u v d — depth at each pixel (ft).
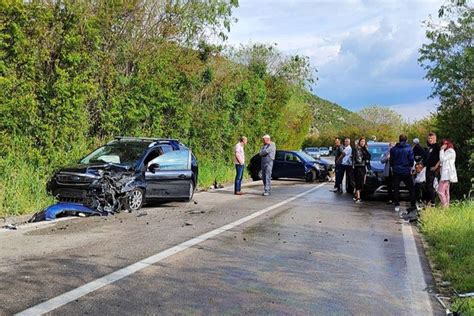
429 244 30.32
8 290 19.02
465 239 28.76
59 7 43.39
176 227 33.58
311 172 83.82
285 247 28.30
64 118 43.60
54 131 43.14
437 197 48.93
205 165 74.69
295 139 142.82
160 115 59.82
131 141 45.62
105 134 51.65
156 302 18.22
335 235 32.55
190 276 21.75
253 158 86.43
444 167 43.16
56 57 43.29
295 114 138.21
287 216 40.45
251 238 30.58
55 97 42.80
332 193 62.49
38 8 40.86
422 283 21.97
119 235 30.17
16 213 36.96
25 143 40.45
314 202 51.60
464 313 17.61
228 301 18.62
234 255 25.94
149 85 55.93
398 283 21.86
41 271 21.76
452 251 26.89
